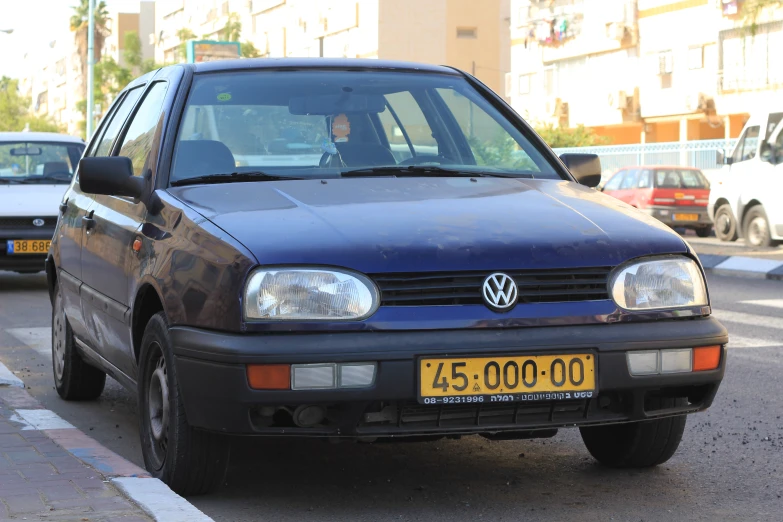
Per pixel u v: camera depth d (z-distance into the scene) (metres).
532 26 55.09
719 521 4.77
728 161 23.86
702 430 6.70
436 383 4.46
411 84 6.27
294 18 73.38
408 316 4.51
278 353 4.41
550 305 4.63
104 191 5.58
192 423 4.72
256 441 6.31
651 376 4.69
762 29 41.25
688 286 4.87
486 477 5.52
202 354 4.59
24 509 4.50
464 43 65.62
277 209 4.96
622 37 48.16
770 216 22.39
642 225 5.02
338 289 4.50
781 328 11.57
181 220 5.10
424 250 4.57
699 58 44.47
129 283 5.50
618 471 5.66
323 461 5.84
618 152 37.69
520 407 4.64
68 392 7.65
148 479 4.93
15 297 14.81
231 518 4.79
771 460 5.91
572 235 4.78
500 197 5.25
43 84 160.25
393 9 63.97
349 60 6.40
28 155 16.14
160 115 5.87
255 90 5.97
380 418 4.56
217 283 4.61
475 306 4.56
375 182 5.44
